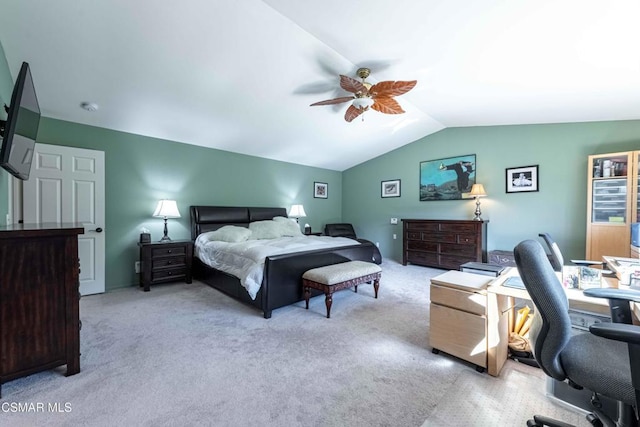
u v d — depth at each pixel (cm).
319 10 202
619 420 108
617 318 125
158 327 248
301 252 308
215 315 279
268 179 559
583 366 101
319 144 523
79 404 148
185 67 268
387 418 140
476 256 448
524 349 192
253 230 435
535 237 428
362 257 389
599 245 337
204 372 179
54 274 168
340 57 267
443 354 203
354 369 184
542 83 267
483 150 480
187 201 443
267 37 241
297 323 260
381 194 627
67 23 205
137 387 163
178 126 382
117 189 372
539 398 155
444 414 143
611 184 336
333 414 143
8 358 154
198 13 210
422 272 479
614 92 267
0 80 206
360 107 299
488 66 249
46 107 307
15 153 156
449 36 212
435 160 540
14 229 158
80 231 176
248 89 320
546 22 176
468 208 500
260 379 172
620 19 162
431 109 411
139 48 237
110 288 367
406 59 260
